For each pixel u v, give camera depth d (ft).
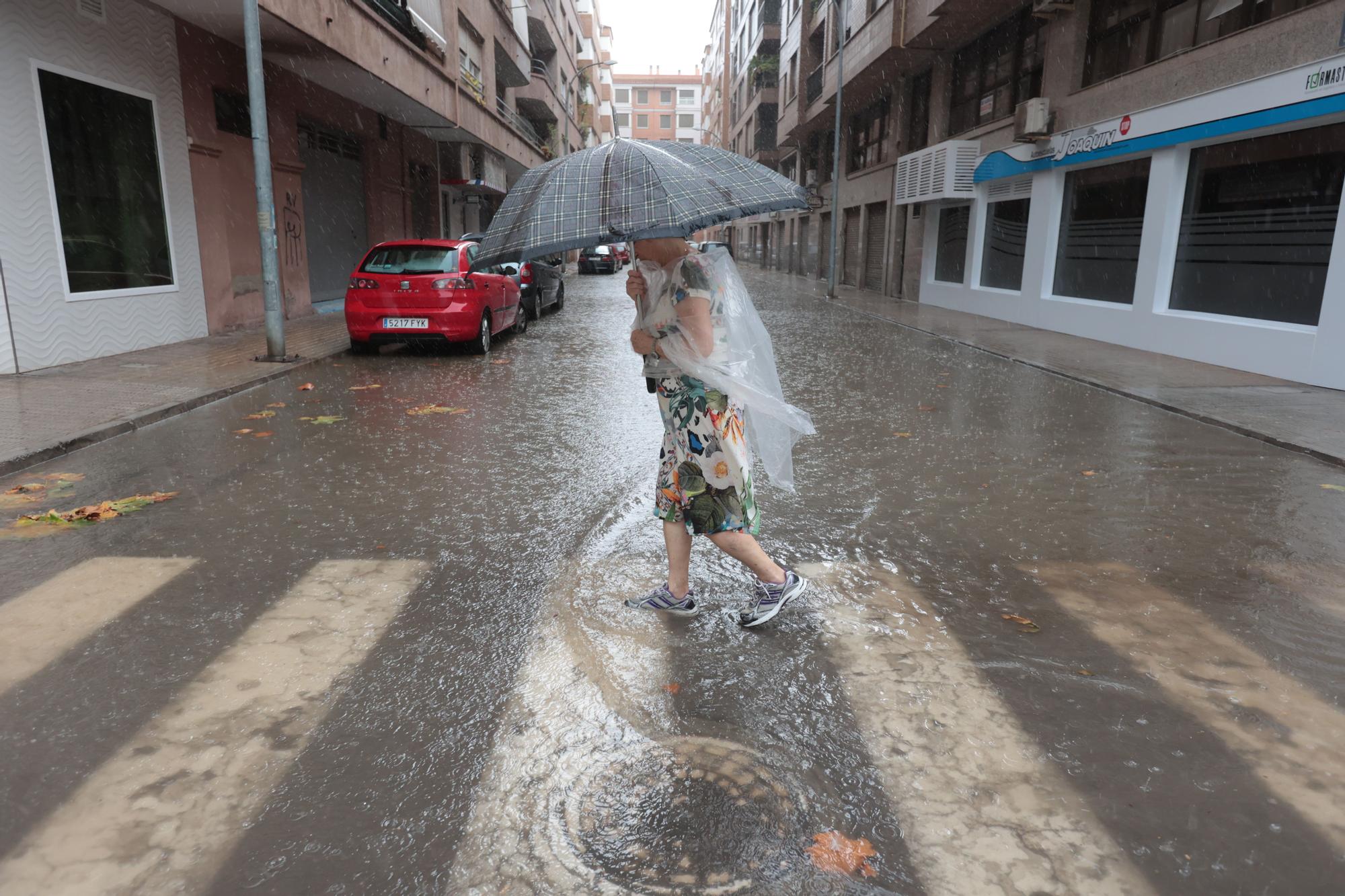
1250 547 14.52
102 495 16.93
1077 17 46.01
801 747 8.59
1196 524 15.70
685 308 10.37
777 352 40.63
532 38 125.29
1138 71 40.19
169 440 21.61
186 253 38.78
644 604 11.89
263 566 13.30
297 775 8.09
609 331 49.55
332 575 12.97
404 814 7.53
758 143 152.56
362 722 9.00
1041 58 52.01
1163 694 9.66
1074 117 46.32
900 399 28.25
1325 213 30.40
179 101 37.96
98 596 12.15
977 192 59.93
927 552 14.20
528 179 10.49
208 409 25.38
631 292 10.83
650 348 10.85
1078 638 11.07
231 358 33.78
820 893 6.58
